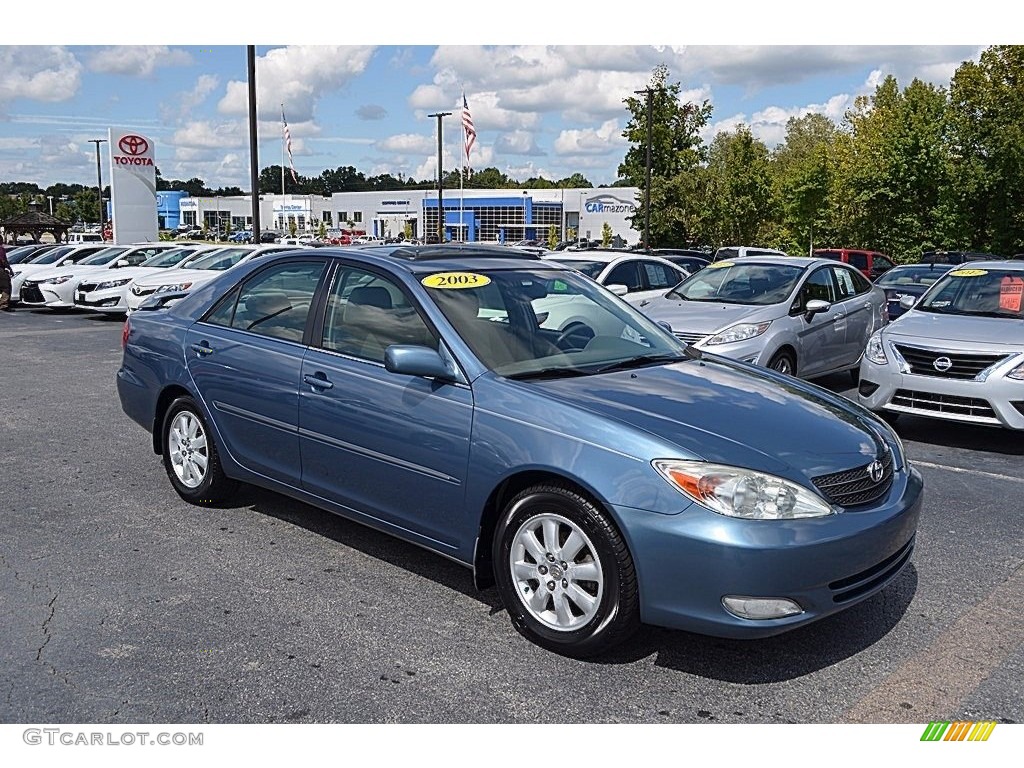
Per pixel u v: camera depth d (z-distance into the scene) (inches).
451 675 135.0
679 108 1504.7
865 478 139.2
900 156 1449.3
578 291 191.6
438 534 156.5
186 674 134.0
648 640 147.1
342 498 173.6
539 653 142.2
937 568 179.9
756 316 343.3
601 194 3011.8
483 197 3262.8
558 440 138.3
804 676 136.2
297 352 182.1
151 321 221.6
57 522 201.8
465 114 1518.2
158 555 182.1
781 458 134.0
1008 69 1409.9
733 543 124.3
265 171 5147.6
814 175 1727.4
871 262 998.4
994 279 331.6
